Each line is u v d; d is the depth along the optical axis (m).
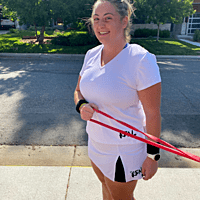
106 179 1.46
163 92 6.09
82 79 1.38
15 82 6.75
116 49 1.27
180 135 3.77
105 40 1.24
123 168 1.35
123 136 1.31
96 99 1.32
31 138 3.54
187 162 2.91
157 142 1.23
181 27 20.41
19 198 2.21
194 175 2.57
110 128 1.22
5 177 2.49
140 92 1.23
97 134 1.39
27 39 16.36
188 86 6.69
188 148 3.38
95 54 1.43
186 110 4.84
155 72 1.17
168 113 4.67
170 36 20.77
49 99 5.34
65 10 12.88
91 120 1.29
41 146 3.29
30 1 12.59
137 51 1.21
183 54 12.36
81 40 13.91
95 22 1.24
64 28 24.53
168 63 10.44
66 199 2.19
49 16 13.35
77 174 2.55
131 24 1.28
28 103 5.08
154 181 2.46
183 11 14.58
